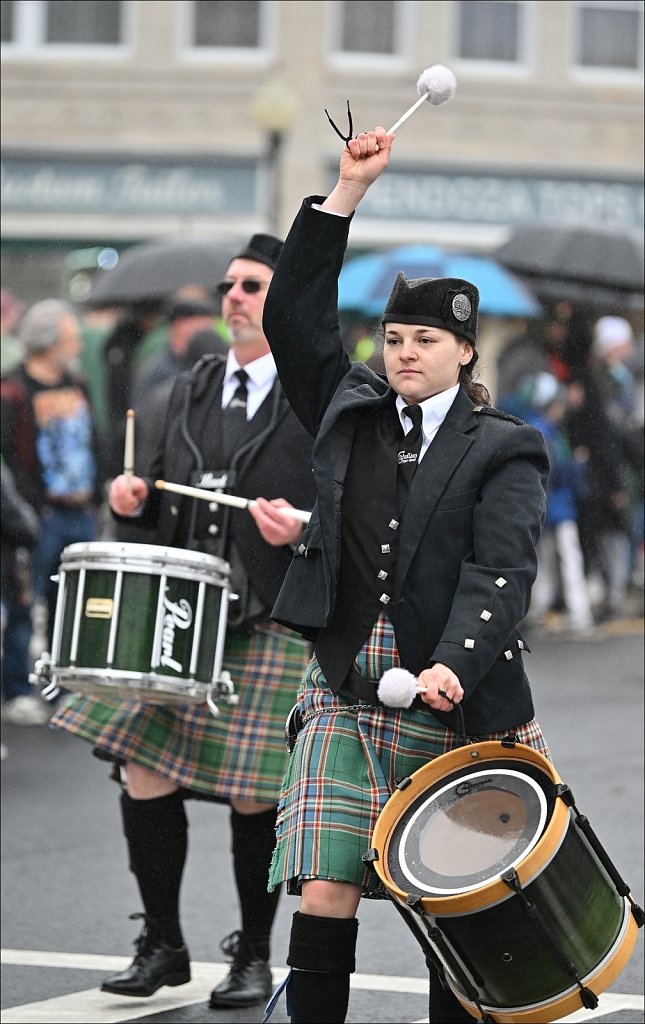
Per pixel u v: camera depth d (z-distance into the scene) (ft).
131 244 163.53
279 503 36.78
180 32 163.73
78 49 163.94
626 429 96.17
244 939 37.40
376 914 44.80
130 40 163.94
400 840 26.00
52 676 36.27
